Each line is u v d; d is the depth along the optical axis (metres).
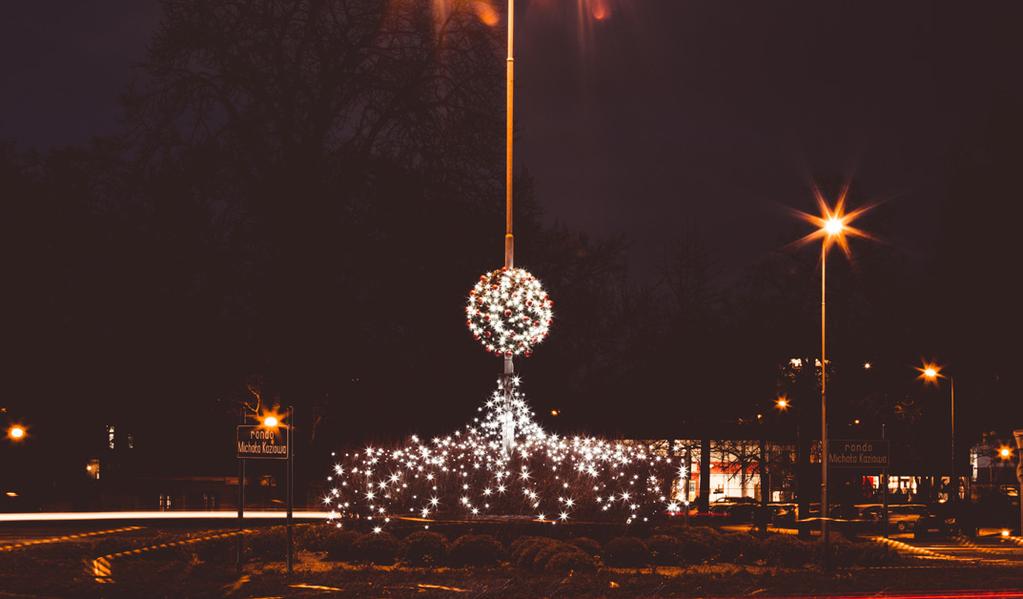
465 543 22.48
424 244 44.34
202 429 59.69
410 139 44.59
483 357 46.47
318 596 17.97
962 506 51.94
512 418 25.48
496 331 25.66
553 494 24.55
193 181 43.25
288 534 21.06
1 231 47.78
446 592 18.55
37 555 23.17
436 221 44.16
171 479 64.56
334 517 26.20
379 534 23.28
